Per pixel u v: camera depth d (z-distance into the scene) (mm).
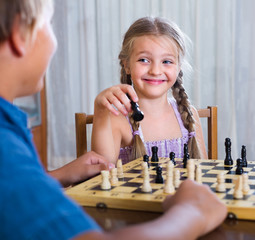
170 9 3209
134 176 1071
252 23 2984
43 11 597
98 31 3504
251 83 3027
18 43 566
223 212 683
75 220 472
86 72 3574
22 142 565
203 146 1789
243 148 1186
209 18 3121
